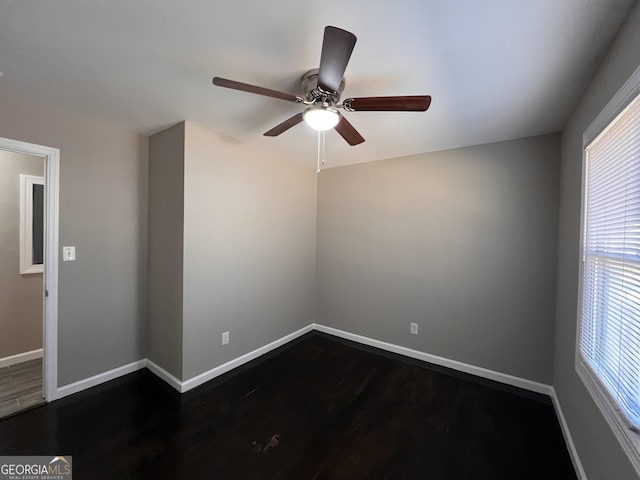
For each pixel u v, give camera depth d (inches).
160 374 102.0
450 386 100.4
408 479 62.9
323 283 151.0
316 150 119.3
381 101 56.9
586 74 60.5
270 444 72.2
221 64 60.9
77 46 55.6
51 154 84.6
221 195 103.7
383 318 131.0
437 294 117.0
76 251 91.0
